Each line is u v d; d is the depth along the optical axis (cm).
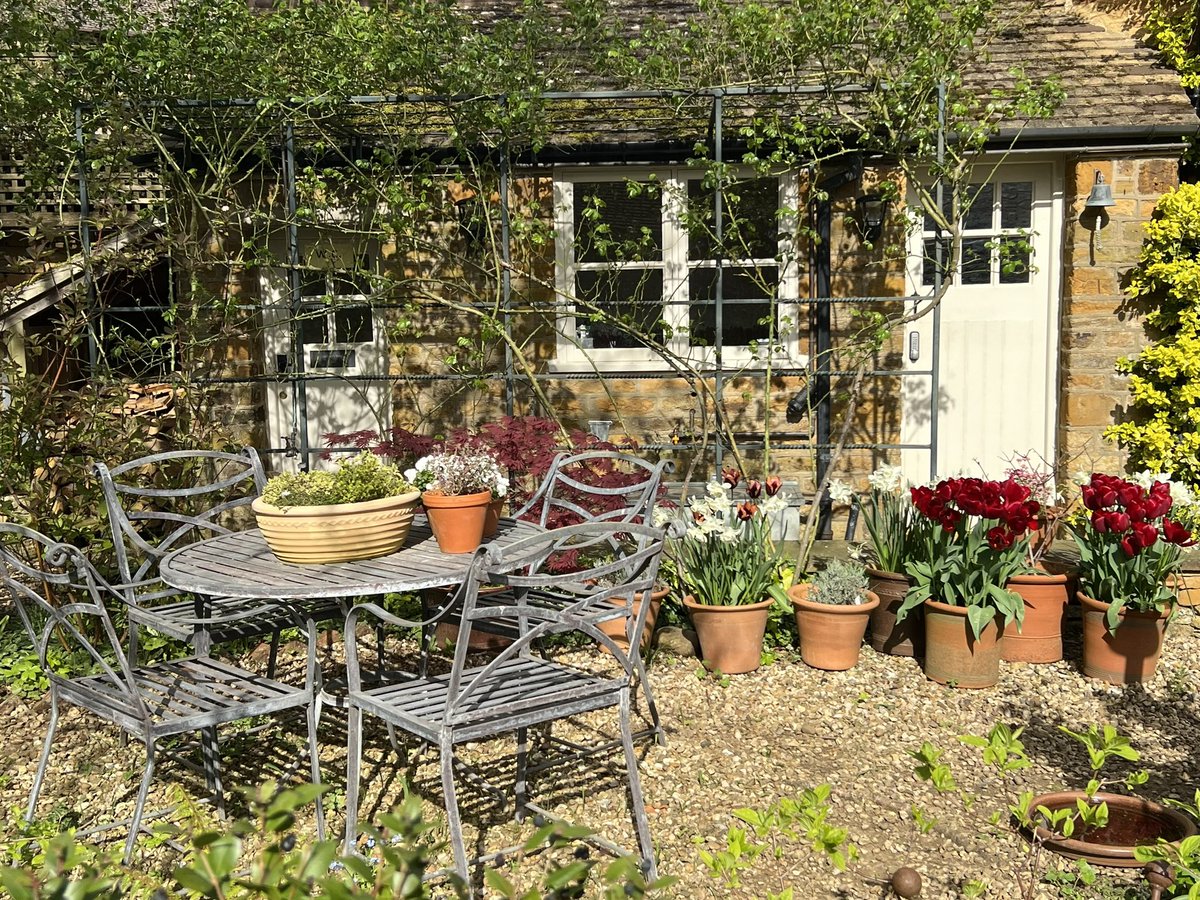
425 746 434
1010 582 543
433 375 706
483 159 737
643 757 434
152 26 641
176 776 422
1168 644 573
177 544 657
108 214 655
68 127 627
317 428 830
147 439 584
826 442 773
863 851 360
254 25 609
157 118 647
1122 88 751
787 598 548
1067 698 504
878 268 769
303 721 469
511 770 425
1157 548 525
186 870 156
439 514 386
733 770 423
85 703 363
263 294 805
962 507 503
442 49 618
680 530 516
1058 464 770
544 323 746
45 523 511
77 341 598
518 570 439
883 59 651
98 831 375
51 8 616
